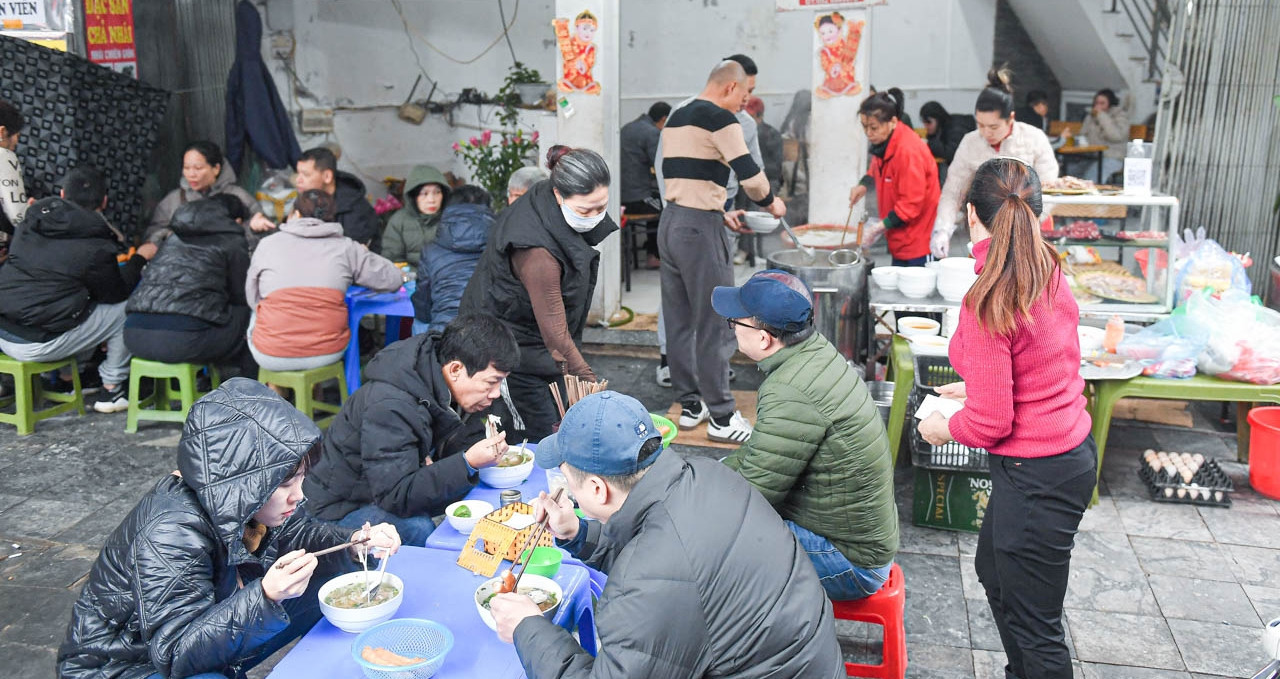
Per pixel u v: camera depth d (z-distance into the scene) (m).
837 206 6.41
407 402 2.85
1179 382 4.07
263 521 2.17
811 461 2.63
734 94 4.52
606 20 6.21
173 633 2.04
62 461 4.74
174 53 7.15
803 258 5.06
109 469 4.65
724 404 4.81
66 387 5.72
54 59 5.86
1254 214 5.92
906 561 3.73
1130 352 4.16
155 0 6.91
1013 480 2.48
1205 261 4.48
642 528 1.85
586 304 3.86
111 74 6.16
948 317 4.39
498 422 3.16
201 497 2.06
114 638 2.16
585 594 2.38
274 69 9.09
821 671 1.87
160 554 2.07
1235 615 3.35
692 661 1.77
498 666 2.01
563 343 3.65
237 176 7.80
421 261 4.76
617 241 6.72
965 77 10.03
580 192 3.48
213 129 7.64
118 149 6.26
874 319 5.23
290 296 4.72
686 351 4.92
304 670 1.99
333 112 9.21
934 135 8.68
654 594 1.74
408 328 5.75
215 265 5.02
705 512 1.83
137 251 5.75
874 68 10.09
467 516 2.68
